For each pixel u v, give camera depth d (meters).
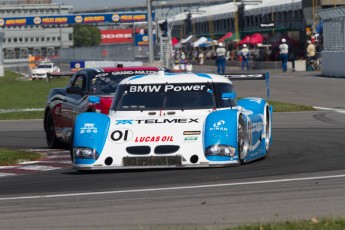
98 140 32.16
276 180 28.25
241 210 22.77
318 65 141.00
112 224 21.41
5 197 27.11
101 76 44.91
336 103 73.88
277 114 64.81
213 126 31.83
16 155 40.81
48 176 33.19
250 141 34.03
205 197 25.11
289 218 21.33
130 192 26.80
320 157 36.03
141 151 31.45
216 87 35.16
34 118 71.62
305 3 172.12
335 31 117.94
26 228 21.30
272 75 131.12
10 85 154.00
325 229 19.31
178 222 21.33
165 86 35.22
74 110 44.78
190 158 31.20
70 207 24.30
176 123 32.47
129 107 34.38
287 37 163.88
